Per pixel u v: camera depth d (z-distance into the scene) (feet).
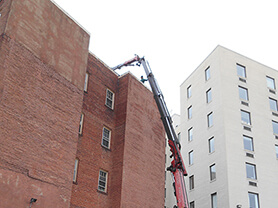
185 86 168.76
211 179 132.77
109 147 89.15
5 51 63.46
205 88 151.12
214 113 140.67
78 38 82.12
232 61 147.64
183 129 161.38
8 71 62.90
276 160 136.05
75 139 73.51
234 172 125.49
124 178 85.10
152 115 103.30
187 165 150.30
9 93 61.98
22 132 62.64
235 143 130.82
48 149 66.85
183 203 80.43
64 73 75.25
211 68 150.30
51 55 73.15
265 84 150.61
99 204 81.15
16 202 58.85
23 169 61.31
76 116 75.31
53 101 70.64
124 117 92.07
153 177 95.76
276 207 127.13
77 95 77.10
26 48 67.72
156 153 100.32
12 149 60.23
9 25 65.67
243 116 138.10
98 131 86.99
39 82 68.59
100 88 91.81
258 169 130.52
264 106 144.97
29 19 70.18
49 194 64.69
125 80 97.40
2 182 57.47
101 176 84.64
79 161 79.56
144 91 102.37
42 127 66.80
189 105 160.97
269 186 129.49
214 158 133.59
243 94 143.13
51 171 66.28
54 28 75.77
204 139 143.02
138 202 87.20
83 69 81.10
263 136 138.10
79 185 77.71
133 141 91.91
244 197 122.93
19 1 68.85
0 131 58.90
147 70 95.96
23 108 63.93
